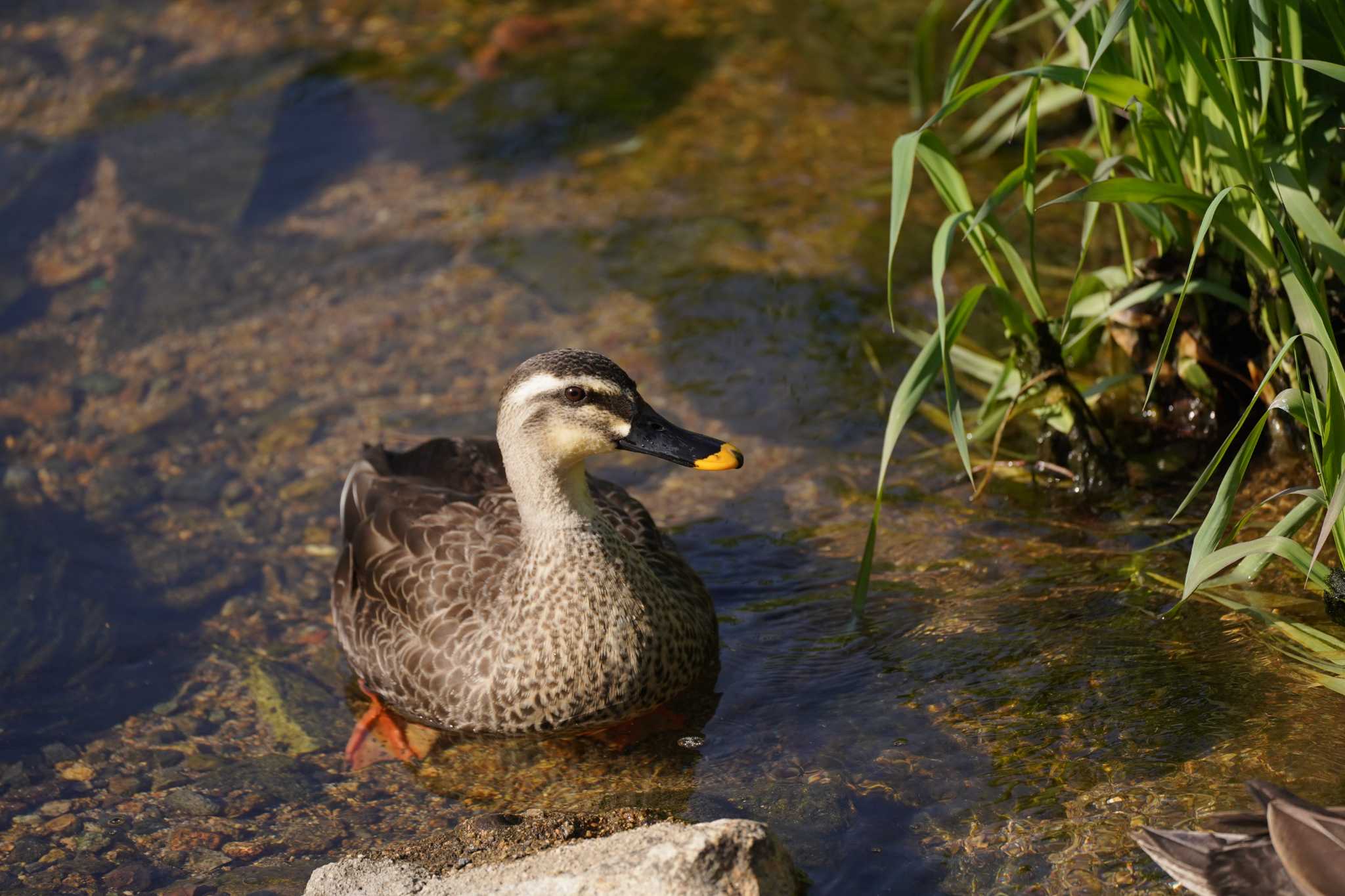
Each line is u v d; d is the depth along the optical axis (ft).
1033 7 53.52
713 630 33.88
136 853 28.81
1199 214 31.01
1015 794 26.99
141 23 70.03
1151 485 36.55
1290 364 33.47
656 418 31.04
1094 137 47.01
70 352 49.34
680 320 48.19
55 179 58.85
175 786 30.91
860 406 42.98
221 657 35.55
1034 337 35.94
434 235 54.60
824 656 32.81
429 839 27.35
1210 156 32.94
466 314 49.96
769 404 43.62
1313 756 26.04
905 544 36.58
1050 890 24.58
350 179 58.44
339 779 31.09
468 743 32.24
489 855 26.30
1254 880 22.57
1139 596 32.01
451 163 58.95
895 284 48.29
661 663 31.40
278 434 44.68
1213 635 29.99
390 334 49.29
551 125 60.59
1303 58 31.32
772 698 31.63
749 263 50.60
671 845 24.12
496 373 46.83
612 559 31.07
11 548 39.29
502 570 32.60
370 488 36.94
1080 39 37.11
